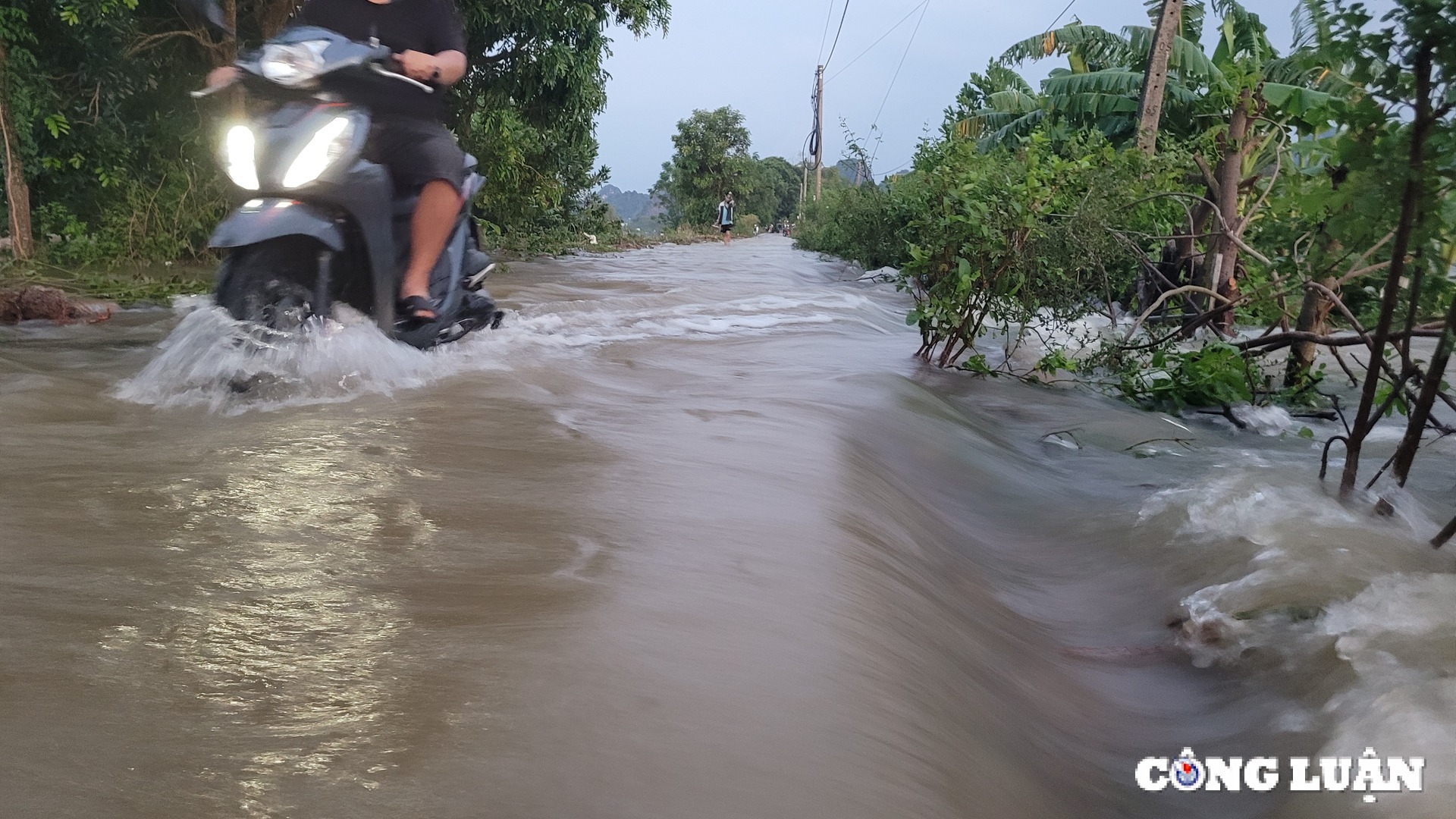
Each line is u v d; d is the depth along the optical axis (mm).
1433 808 1981
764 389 5629
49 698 1718
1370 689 2564
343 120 5141
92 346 6176
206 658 1918
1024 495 4930
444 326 5895
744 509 3166
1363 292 7527
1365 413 4430
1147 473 5402
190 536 2619
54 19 13102
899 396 5922
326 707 1755
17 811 1385
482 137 19688
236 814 1423
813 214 30281
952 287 8164
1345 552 3645
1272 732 2551
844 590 2607
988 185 8227
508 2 17641
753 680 2010
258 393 4520
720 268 18109
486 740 1671
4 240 11523
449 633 2082
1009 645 3045
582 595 2328
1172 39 16203
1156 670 3078
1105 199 8734
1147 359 8672
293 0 14883
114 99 14195
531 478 3344
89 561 2396
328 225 4996
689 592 2420
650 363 6359
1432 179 3971
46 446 3500
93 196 14422
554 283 12688
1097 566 3979
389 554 2551
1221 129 10445
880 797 1710
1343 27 3898
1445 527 4082
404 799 1490
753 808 1590
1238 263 10148
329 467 3357
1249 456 5812
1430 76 3850
